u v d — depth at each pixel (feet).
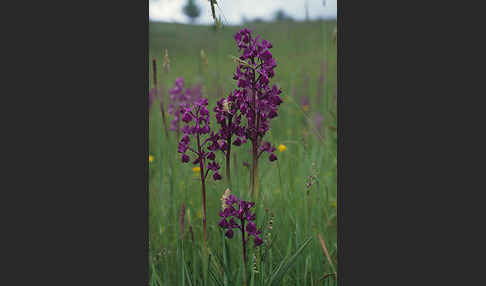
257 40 3.09
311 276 3.16
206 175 3.08
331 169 3.64
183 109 3.06
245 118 3.15
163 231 3.28
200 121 3.04
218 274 3.12
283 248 3.26
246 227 3.00
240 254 3.10
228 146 3.14
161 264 3.23
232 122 3.11
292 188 3.35
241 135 3.12
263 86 3.11
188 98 3.56
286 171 3.49
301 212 3.33
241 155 3.33
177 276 3.16
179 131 3.54
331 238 3.35
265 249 3.12
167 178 3.42
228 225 2.99
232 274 3.11
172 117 3.58
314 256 3.22
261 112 3.14
